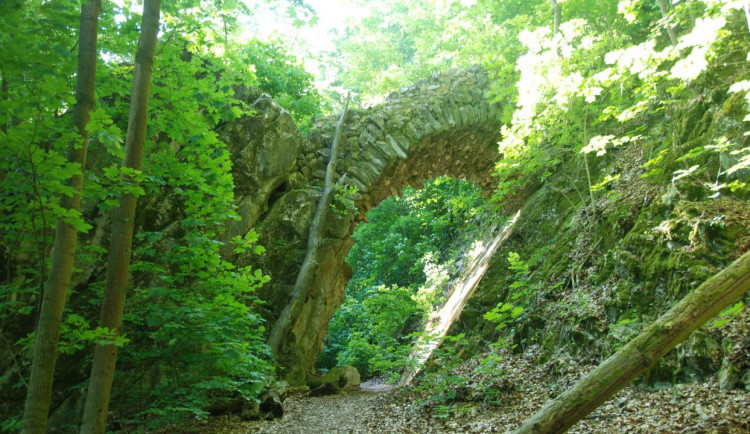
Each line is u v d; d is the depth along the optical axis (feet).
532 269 32.60
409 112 40.86
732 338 15.74
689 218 20.56
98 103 16.62
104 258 22.95
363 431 20.04
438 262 67.41
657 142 28.66
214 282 18.88
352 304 63.52
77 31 15.47
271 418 22.91
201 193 17.93
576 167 38.09
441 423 19.35
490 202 37.68
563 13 37.99
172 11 18.47
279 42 39.22
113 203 12.52
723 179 21.36
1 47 11.41
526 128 29.48
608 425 14.29
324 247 34.78
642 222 23.72
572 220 31.99
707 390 14.92
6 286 16.25
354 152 38.70
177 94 17.01
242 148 31.22
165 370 20.01
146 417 19.36
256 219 31.96
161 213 25.43
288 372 32.42
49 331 11.16
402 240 73.31
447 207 69.21
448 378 22.09
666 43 33.94
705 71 25.55
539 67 27.71
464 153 45.65
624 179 29.78
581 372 20.49
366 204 40.52
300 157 36.22
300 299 32.07
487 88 43.11
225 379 18.30
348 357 52.70
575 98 28.43
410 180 45.44
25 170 12.38
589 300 23.86
